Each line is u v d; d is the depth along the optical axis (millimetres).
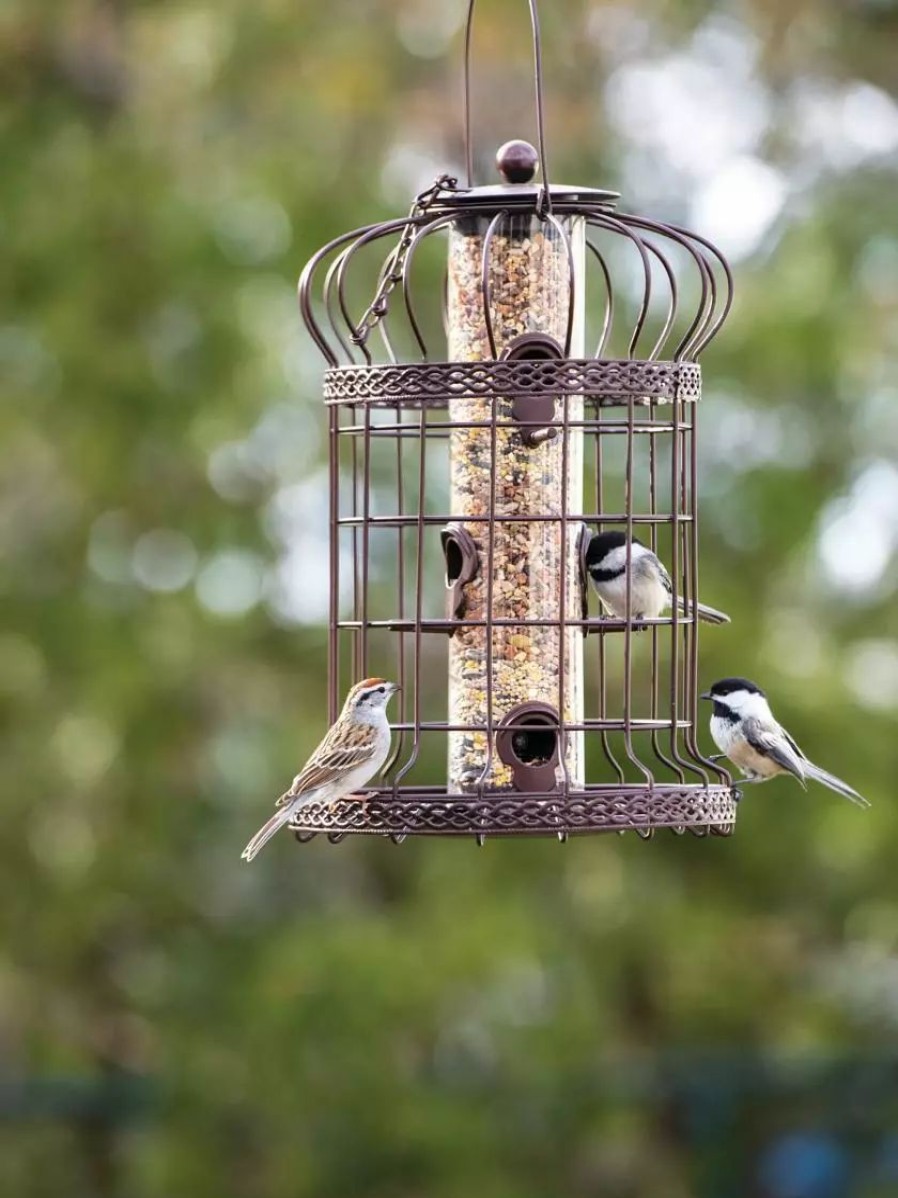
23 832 18094
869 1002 19156
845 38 18734
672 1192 18250
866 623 18234
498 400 10078
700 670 17062
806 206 18375
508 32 17922
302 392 17875
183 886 18672
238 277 17438
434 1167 17453
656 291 18016
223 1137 17781
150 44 17922
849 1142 18188
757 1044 18812
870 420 17875
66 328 17266
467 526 10352
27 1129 18312
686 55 18734
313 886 19297
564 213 9906
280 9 17875
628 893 18188
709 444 18047
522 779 10164
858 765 17250
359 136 18000
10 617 17734
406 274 9531
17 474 18297
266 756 17969
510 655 10289
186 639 17672
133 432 17328
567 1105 17844
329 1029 17297
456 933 17609
